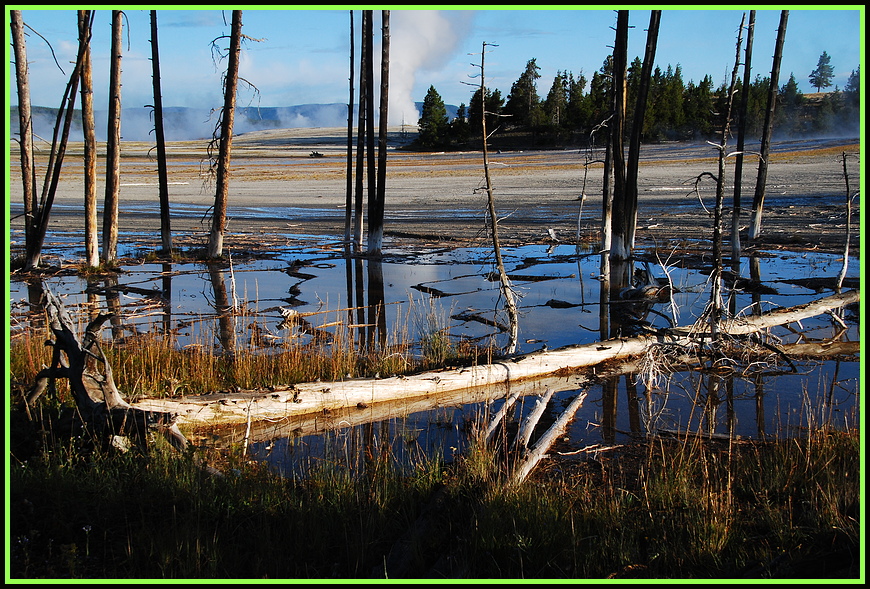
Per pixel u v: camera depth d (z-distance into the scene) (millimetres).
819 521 5172
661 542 5004
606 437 7570
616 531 5180
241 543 5035
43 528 5145
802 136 86625
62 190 50250
